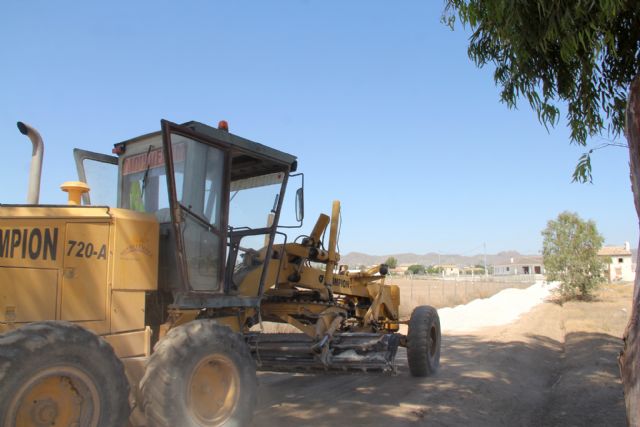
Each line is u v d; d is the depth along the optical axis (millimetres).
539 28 4988
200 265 5473
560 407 7758
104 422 4137
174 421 4535
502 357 11164
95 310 4785
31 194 5340
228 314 6133
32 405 3881
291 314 7410
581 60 5301
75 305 4707
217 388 5035
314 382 8711
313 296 7898
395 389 8148
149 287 5125
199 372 4883
